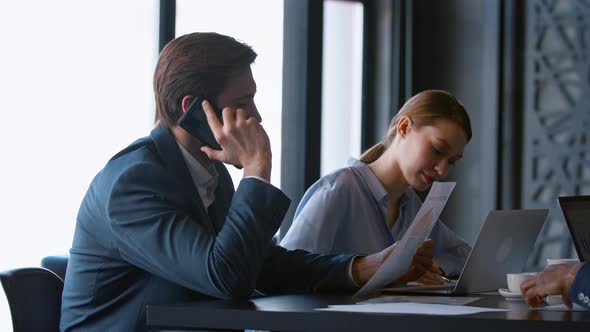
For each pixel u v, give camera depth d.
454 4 5.76
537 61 5.45
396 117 2.87
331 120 5.57
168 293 1.92
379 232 2.83
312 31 5.29
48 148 3.95
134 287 1.93
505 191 5.53
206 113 1.97
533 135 5.45
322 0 5.34
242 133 1.95
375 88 5.79
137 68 4.36
